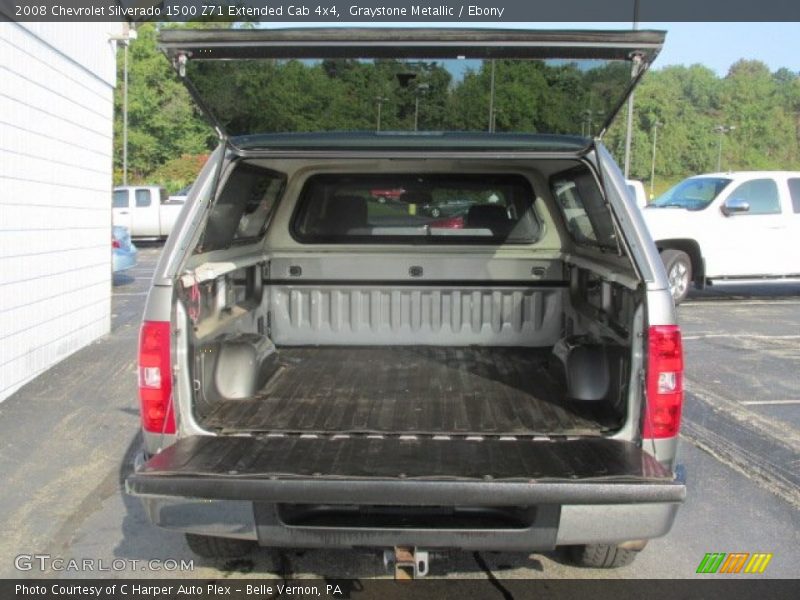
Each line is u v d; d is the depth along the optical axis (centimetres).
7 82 680
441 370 470
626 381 341
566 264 516
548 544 302
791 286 1477
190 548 400
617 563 390
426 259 523
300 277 527
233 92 338
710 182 1282
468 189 516
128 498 489
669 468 323
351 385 436
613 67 313
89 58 883
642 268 328
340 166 507
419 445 330
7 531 445
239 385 404
